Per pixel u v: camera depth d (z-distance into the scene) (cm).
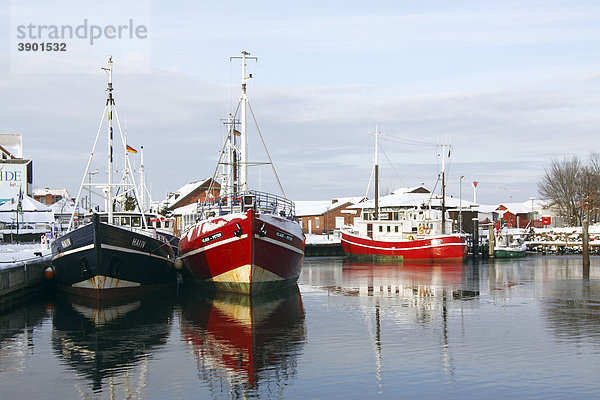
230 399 1412
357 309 2716
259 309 2717
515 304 2866
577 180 9544
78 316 2536
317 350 1872
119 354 1838
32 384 1534
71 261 3012
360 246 6506
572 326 2261
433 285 3766
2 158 8031
